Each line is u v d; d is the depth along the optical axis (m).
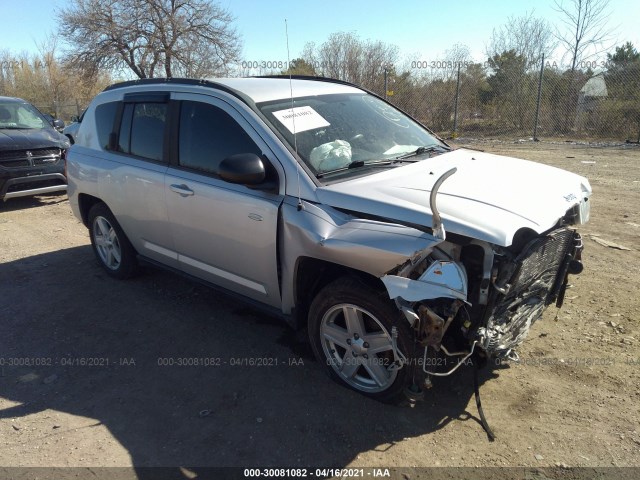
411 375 2.81
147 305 4.51
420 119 16.44
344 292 2.94
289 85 3.88
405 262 2.61
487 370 3.37
